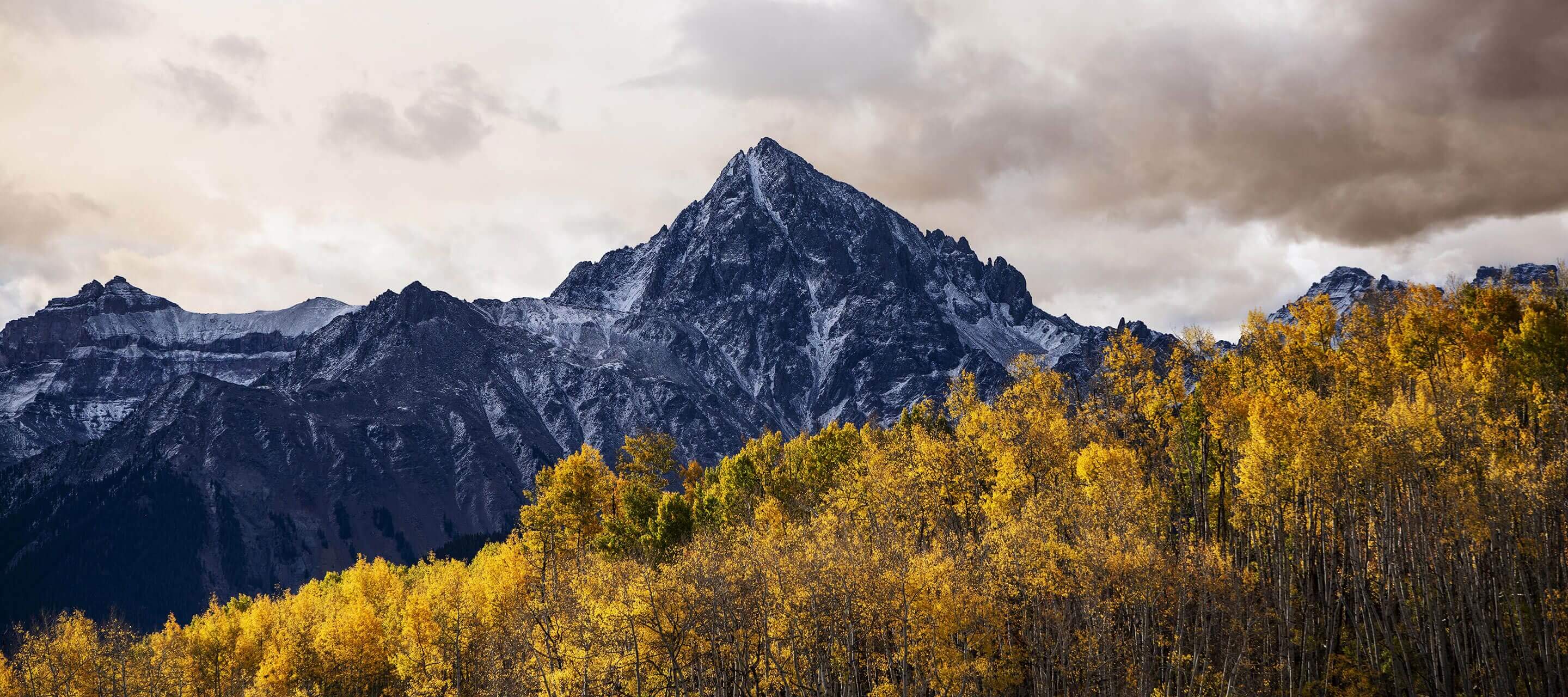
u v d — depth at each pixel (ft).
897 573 189.06
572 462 290.15
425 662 256.32
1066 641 189.88
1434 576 189.98
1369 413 200.44
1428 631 186.80
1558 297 237.45
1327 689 188.55
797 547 205.26
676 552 259.39
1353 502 193.98
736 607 196.44
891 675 197.77
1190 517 241.96
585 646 200.54
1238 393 229.45
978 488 242.37
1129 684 189.57
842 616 194.39
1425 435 185.26
